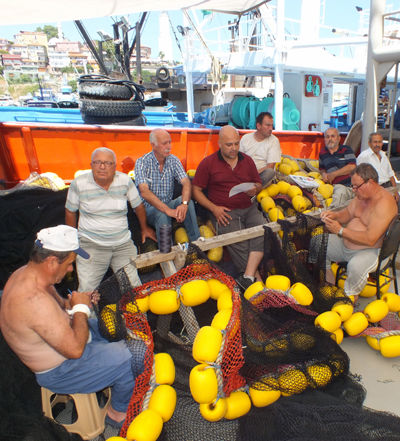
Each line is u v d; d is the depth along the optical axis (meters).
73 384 2.34
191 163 6.73
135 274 3.69
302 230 3.70
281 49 9.19
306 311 3.12
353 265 3.61
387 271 4.21
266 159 5.63
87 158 5.97
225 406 2.24
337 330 3.16
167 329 2.99
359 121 7.55
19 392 2.51
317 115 12.45
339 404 2.38
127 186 3.74
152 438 2.13
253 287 3.36
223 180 4.44
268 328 2.84
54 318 2.15
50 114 8.16
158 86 13.06
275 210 4.79
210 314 3.24
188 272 2.93
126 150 6.15
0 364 2.49
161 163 4.50
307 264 3.78
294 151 8.15
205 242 3.37
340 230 3.54
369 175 3.46
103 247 3.69
